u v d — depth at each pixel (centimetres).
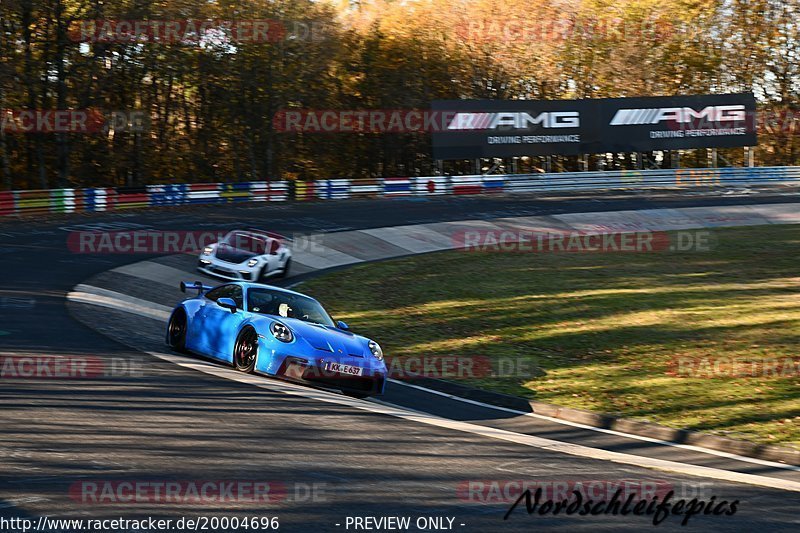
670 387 2683
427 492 1322
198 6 10294
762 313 4025
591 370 2941
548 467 1595
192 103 11906
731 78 13650
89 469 1277
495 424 2183
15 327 2639
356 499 1245
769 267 5628
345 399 2127
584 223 7838
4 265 4284
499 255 6228
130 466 1310
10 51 9475
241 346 2317
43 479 1210
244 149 12119
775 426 2236
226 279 4638
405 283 4969
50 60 9631
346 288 4762
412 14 13038
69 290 3703
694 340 3453
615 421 2280
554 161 14038
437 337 3528
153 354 2427
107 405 1714
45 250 4981
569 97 13512
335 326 2464
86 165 10800
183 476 1282
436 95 13025
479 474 1476
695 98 10788
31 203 7006
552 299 4428
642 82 13150
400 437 1709
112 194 7675
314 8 11269
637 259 6000
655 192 10325
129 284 4194
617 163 14050
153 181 11644
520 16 12950
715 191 10438
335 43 11356
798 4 13338
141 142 11094
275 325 2270
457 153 10094
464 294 4594
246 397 1928
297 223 7044
